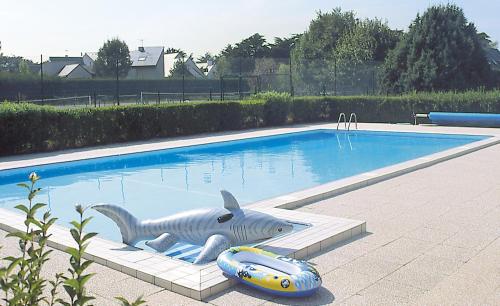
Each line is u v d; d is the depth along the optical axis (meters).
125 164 15.94
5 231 7.71
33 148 17.02
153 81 47.09
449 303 4.81
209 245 6.04
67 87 40.00
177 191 12.09
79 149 17.62
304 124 26.36
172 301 5.04
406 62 38.28
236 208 6.58
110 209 6.70
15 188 12.61
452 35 37.00
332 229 6.98
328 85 42.78
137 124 19.94
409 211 8.40
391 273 5.62
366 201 9.18
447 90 36.19
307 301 4.96
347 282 5.39
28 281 2.64
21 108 16.69
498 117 22.55
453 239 6.83
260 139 20.94
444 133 20.92
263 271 5.19
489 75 37.75
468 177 11.35
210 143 19.09
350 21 55.47
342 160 16.52
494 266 5.78
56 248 6.69
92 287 5.39
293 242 6.45
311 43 55.00
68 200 11.30
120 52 73.25
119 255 6.18
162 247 6.45
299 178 13.66
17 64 56.06
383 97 27.28
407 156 17.08
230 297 5.11
